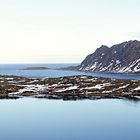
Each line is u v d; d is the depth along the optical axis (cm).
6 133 6322
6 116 8175
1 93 12706
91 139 5794
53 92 12950
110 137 5944
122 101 10712
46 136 6041
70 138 5888
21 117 8025
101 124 7156
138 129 6606
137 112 8650
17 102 10675
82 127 6862
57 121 7538
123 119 7706
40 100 11125
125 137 5941
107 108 9325
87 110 9044
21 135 6150
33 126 6994
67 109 9219
